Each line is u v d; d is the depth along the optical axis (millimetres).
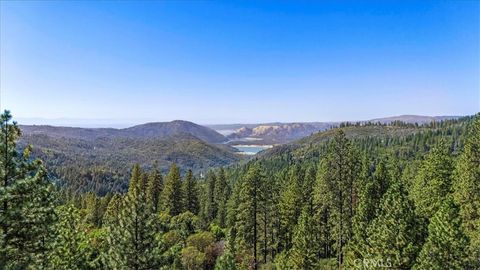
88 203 74125
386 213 23750
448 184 32719
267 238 46844
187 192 65938
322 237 41719
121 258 18672
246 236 43344
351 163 36250
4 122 13039
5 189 12305
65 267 19828
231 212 55312
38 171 13719
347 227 35625
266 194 43562
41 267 14195
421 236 22797
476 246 20516
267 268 40344
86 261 22000
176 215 57594
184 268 36500
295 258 30984
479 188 29016
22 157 13570
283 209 48031
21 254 13070
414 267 20703
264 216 44062
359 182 35688
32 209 13234
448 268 19672
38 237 13547
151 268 19031
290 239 47438
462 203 29312
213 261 39812
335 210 37031
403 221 22422
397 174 47250
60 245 18938
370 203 30406
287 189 53906
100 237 28000
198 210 69688
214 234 48906
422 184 36219
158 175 67625
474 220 28297
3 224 12391
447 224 20234
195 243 42188
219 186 75062
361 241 28234
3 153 12930
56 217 14188
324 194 37312
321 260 40125
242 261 40062
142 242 19109
